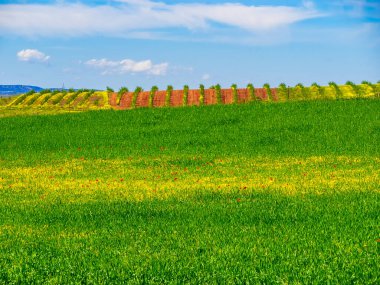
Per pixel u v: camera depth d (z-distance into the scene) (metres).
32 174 28.73
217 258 11.15
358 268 10.33
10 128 48.06
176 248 12.13
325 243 12.33
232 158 33.56
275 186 22.45
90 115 52.41
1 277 10.24
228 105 53.34
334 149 35.56
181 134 43.16
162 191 21.86
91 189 22.97
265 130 42.91
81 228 14.87
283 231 13.73
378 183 22.78
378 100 52.00
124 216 16.62
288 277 9.85
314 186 22.17
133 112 52.81
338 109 48.62
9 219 16.41
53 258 11.43
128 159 34.31
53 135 44.72
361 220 15.05
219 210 17.19
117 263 10.93
